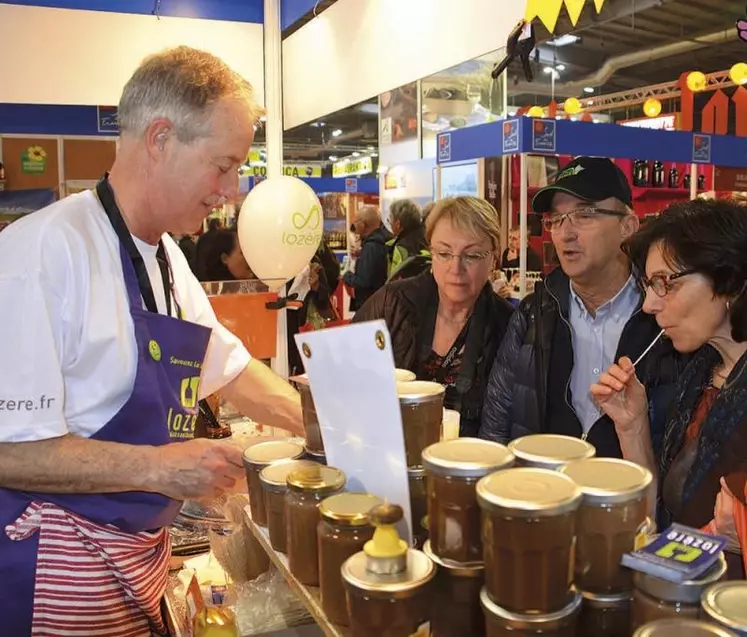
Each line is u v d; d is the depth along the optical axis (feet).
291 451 4.11
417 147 21.26
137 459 4.07
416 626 2.62
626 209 5.86
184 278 5.52
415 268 9.49
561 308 6.15
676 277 4.35
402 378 3.82
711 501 4.10
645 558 2.45
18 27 11.53
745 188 17.53
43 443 4.04
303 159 54.80
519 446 3.07
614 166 5.91
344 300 21.70
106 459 4.06
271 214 8.13
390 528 2.73
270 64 10.36
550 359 6.08
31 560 4.34
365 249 17.74
